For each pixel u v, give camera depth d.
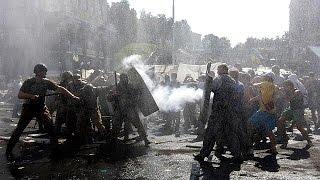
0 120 14.15
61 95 9.23
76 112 8.99
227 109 7.15
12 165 6.55
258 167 6.70
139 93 9.38
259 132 9.03
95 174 6.03
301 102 9.23
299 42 49.31
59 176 5.86
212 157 7.59
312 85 13.58
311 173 6.27
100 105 10.47
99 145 8.82
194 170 4.87
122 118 9.09
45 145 8.59
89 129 9.08
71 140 9.29
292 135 11.30
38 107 7.56
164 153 7.94
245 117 7.71
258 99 8.13
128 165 6.73
